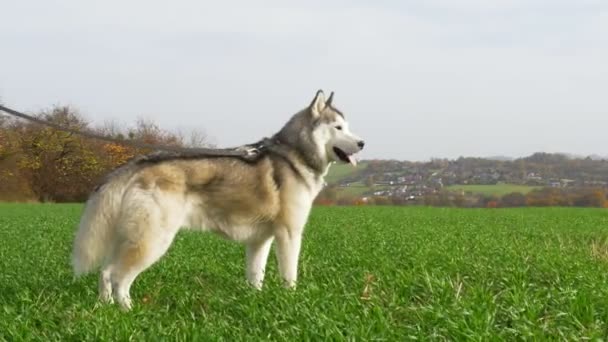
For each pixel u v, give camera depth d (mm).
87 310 6465
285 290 7082
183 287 8055
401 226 20906
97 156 55031
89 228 7133
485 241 14141
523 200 58875
